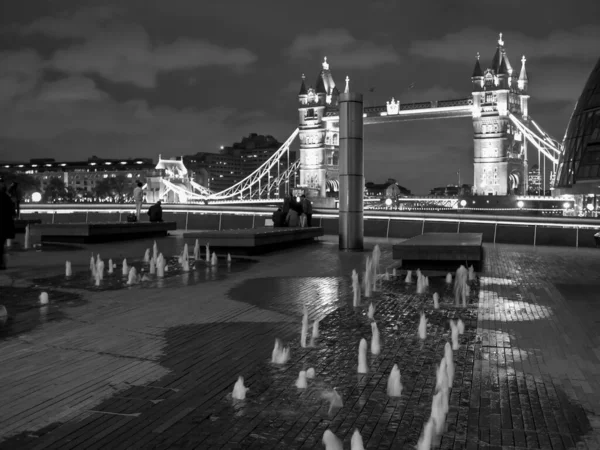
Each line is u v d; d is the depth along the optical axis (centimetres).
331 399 734
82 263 2044
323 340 1039
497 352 973
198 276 1795
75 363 877
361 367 856
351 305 1365
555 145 15425
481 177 15562
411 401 738
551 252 2770
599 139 6900
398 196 18150
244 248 2422
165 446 605
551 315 1277
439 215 3556
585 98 7212
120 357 911
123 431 640
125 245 2788
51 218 5091
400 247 1945
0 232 1758
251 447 605
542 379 831
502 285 1703
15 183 3244
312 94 18162
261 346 990
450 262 1975
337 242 3219
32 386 773
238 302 1374
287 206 3194
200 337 1042
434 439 629
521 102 16275
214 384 794
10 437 623
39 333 1045
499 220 3381
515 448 610
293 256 2431
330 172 18288
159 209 3597
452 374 823
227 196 15700
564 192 7319
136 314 1221
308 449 602
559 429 657
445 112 15700
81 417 676
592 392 777
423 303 1402
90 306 1293
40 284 1576
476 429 655
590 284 1730
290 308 1316
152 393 756
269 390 772
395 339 1053
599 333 1112
